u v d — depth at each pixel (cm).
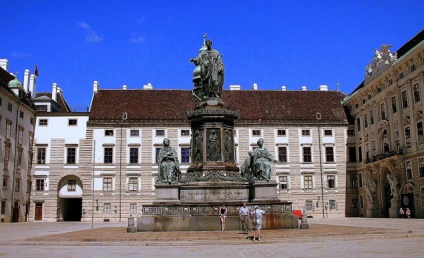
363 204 6412
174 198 2412
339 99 7156
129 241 1877
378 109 5959
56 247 1805
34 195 6294
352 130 6794
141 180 6419
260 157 2509
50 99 6781
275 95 7131
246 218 2131
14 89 5916
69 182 6469
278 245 1733
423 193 4828
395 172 5394
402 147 5269
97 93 6888
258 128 6669
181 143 6506
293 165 6631
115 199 6362
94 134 6475
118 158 6438
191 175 2556
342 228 2488
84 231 2770
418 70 4906
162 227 2319
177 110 6725
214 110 2608
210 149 2583
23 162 6056
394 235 2075
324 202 6575
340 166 6688
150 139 6512
